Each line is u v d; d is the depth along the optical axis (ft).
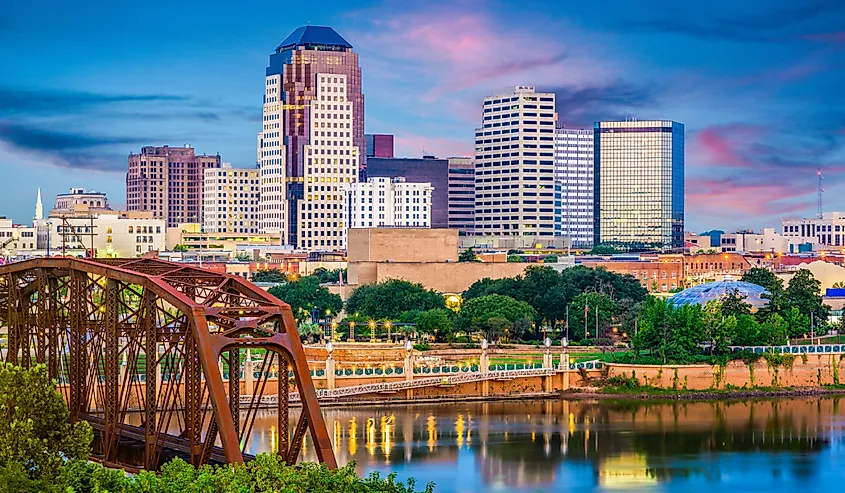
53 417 509.35
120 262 551.59
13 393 500.74
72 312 541.34
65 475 473.26
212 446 486.38
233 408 509.76
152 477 454.40
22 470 470.39
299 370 492.13
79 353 540.11
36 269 558.15
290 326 496.23
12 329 572.51
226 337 480.64
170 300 489.26
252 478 463.83
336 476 476.95
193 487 438.81
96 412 569.64
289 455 502.79
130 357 513.45
